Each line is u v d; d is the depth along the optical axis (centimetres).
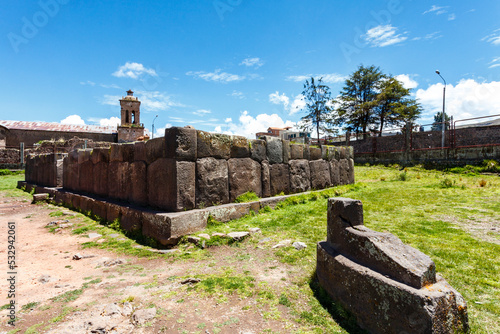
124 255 470
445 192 905
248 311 270
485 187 1007
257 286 320
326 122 3300
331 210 311
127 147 700
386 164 2012
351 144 2634
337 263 276
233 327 244
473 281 306
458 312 202
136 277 366
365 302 235
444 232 482
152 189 601
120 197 724
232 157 670
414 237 457
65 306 288
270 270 368
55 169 1184
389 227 519
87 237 587
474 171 1481
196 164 574
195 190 569
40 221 764
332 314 261
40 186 1253
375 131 3058
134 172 665
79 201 866
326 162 1058
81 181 954
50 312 276
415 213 627
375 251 241
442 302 191
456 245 415
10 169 2512
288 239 484
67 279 368
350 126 3503
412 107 3225
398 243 246
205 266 393
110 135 4362
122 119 4203
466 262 356
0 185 1638
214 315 264
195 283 334
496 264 346
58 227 677
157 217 513
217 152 625
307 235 499
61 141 3150
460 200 767
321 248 312
